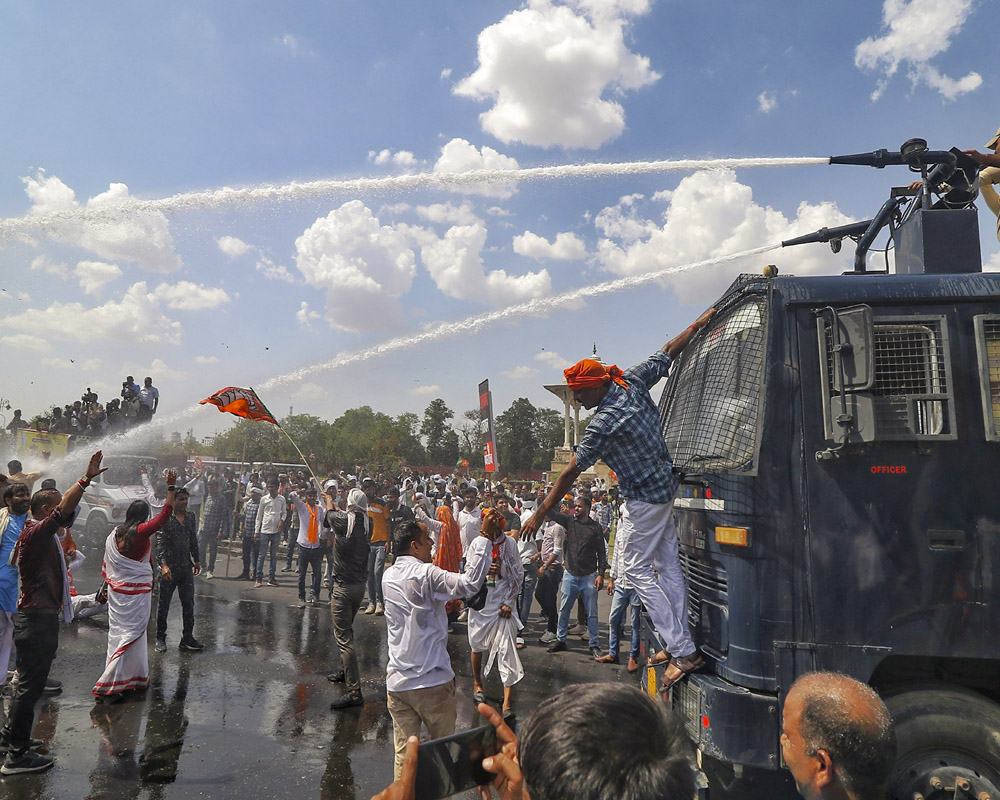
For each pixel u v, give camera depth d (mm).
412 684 3896
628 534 3590
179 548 7664
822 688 1630
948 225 3912
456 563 8523
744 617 3191
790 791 3486
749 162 4793
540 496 15336
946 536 3100
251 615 9703
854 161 4504
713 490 3477
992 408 3154
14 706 4547
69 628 8656
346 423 103188
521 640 8656
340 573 6070
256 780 4504
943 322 3229
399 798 1188
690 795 1008
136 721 5516
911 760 2979
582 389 3646
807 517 3197
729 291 3918
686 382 4551
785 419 3301
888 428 3164
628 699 1057
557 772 970
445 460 110375
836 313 3221
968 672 3279
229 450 41469
